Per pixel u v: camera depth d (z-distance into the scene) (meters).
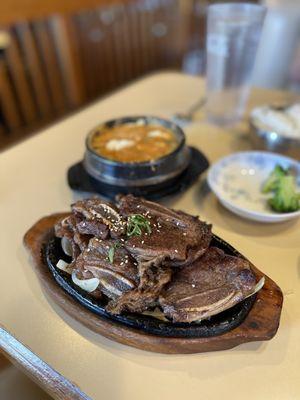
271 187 0.39
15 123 0.82
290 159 0.40
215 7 0.48
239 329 0.24
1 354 0.29
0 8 0.71
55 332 0.26
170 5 1.10
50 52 0.86
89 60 0.97
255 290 0.25
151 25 1.11
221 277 0.26
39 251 0.31
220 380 0.23
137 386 0.23
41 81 0.85
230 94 0.56
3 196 0.40
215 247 0.28
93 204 0.30
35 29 0.82
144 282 0.25
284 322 0.27
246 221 0.36
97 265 0.26
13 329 0.27
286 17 0.82
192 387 0.23
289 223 0.36
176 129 0.41
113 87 1.08
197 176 0.39
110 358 0.25
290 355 0.25
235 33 0.48
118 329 0.25
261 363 0.24
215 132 0.52
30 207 0.39
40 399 0.30
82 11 0.89
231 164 0.42
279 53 0.87
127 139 0.41
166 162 0.35
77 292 0.26
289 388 0.23
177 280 0.26
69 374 0.24
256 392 0.23
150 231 0.27
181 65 1.17
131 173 0.34
